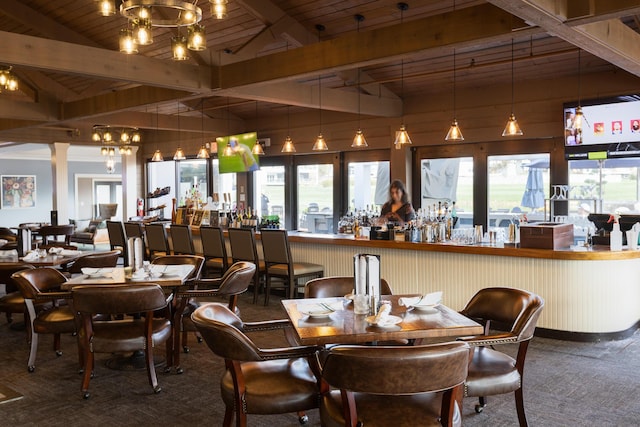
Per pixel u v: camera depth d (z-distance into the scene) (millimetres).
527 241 5699
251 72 6203
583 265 5441
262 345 5469
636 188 7152
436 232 6402
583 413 3803
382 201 9742
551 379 4465
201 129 11086
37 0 7816
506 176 8250
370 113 8570
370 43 5203
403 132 7219
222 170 11539
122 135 11242
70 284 4383
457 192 8766
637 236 5676
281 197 11203
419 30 4875
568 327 5527
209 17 7402
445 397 2514
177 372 4680
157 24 4000
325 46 5547
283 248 7023
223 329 2809
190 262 5543
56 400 4129
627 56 4996
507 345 5422
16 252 6496
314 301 3748
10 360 5078
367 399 2783
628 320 5645
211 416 3844
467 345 2447
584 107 7203
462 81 8203
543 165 7918
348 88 8789
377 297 3402
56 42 5492
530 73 7613
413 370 2316
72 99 9188
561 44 6785
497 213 8367
